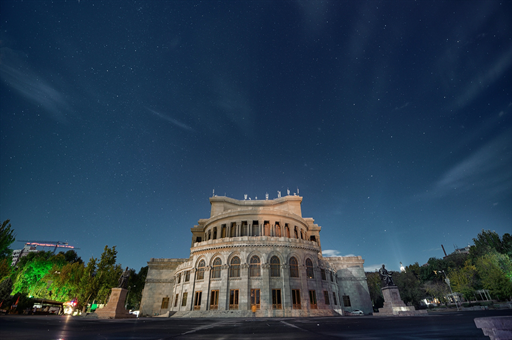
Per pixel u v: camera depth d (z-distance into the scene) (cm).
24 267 6512
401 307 3120
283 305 4184
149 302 5791
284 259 4547
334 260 6234
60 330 1392
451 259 9362
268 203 7169
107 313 3228
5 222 5219
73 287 5706
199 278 4719
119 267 6228
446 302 7506
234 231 5703
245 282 4325
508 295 5028
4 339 959
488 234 7638
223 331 1462
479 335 937
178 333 1345
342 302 5644
